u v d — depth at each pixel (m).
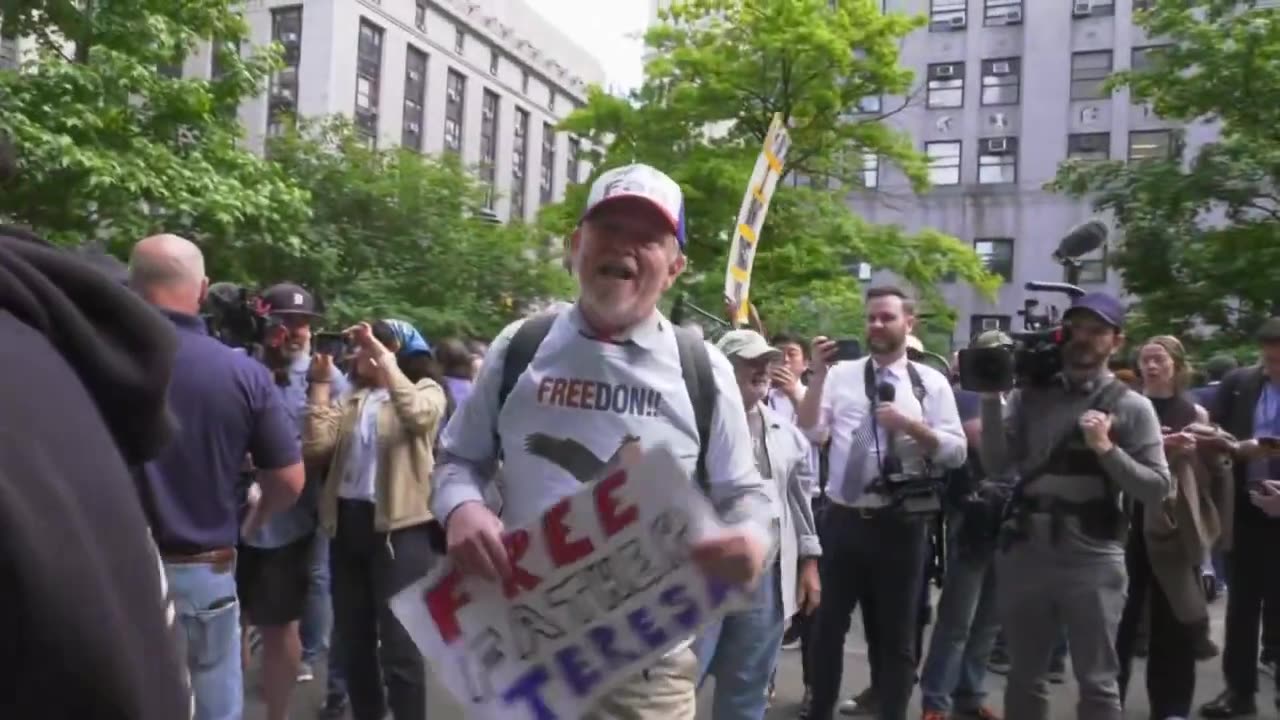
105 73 11.10
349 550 4.75
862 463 4.85
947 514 5.74
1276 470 5.81
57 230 10.91
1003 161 38.09
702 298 16.78
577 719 2.44
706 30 18.23
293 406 5.38
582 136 19.48
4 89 10.68
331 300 18.84
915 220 38.53
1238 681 5.97
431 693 4.68
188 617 3.11
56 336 1.02
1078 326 4.28
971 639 5.89
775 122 7.13
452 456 2.69
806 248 17.69
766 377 4.46
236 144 15.30
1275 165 14.86
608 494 2.44
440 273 22.25
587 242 2.57
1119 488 4.22
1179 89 15.61
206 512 3.15
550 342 2.60
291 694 4.87
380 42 49.19
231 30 12.53
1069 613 4.19
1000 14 38.31
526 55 61.44
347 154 23.52
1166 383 5.91
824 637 4.89
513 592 2.48
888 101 38.97
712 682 6.43
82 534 0.87
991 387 4.33
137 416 1.09
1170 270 16.42
